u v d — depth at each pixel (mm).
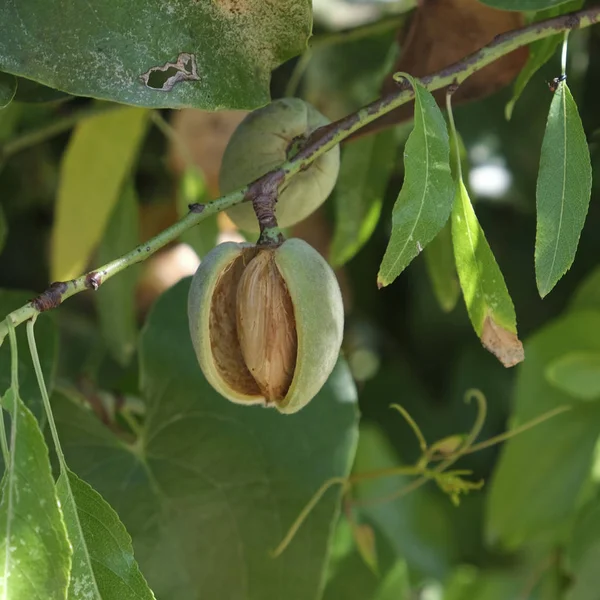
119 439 605
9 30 504
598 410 712
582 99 759
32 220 927
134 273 733
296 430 601
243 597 594
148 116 697
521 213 840
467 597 860
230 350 518
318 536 598
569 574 730
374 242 878
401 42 643
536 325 855
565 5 583
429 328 893
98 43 509
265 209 514
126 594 502
